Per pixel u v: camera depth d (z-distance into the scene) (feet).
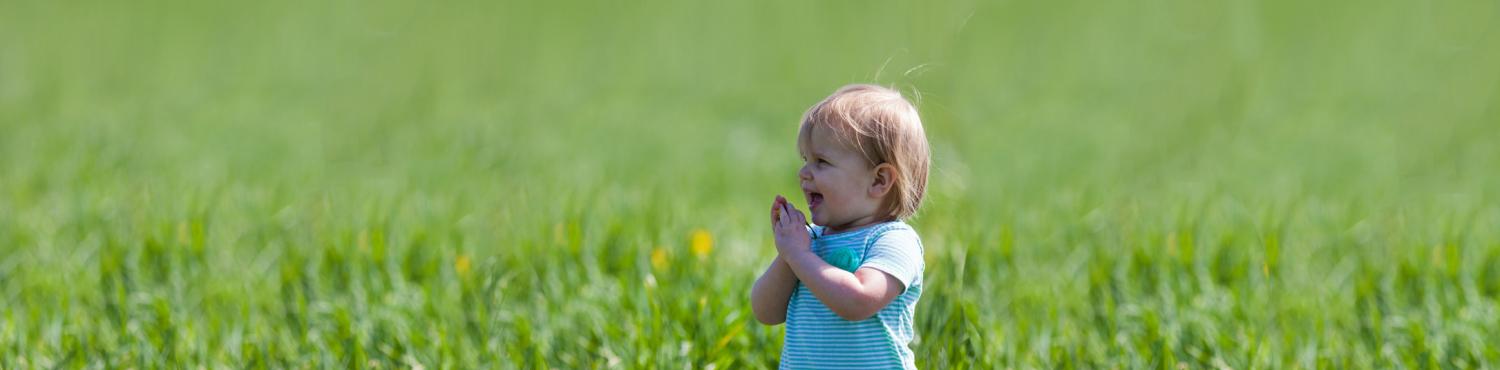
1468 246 50.80
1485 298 45.57
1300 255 50.83
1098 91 91.30
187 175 71.00
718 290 43.06
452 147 76.64
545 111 94.53
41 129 86.22
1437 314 43.68
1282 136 76.18
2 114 92.73
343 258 48.93
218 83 108.47
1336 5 108.58
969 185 54.13
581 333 42.09
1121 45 104.73
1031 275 47.62
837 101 29.81
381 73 109.91
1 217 59.41
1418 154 69.62
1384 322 43.70
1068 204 56.39
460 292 46.80
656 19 137.49
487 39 124.16
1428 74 93.35
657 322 39.11
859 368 29.50
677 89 107.76
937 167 43.75
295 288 47.11
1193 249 47.19
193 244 51.31
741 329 39.24
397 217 56.39
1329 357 41.01
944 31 66.28
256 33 132.36
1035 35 107.55
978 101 81.30
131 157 76.38
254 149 79.77
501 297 45.39
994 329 41.81
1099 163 68.59
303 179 68.33
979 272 46.11
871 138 29.19
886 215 30.19
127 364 39.58
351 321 43.34
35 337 41.73
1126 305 44.37
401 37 125.18
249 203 61.05
